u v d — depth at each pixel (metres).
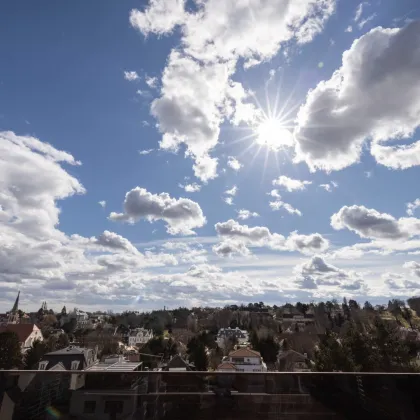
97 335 73.81
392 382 2.77
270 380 2.75
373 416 2.66
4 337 41.81
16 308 100.06
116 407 2.62
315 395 2.73
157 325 99.69
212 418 2.64
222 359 46.56
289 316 107.88
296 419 2.65
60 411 2.57
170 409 2.64
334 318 83.00
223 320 104.94
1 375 2.61
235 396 2.71
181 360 40.25
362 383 2.77
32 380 2.63
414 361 30.55
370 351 29.30
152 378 2.72
